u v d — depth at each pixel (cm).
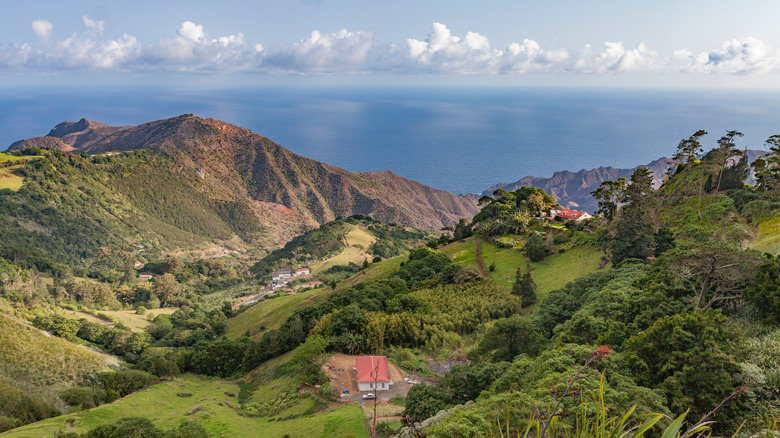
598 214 12006
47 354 9562
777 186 7894
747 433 1809
